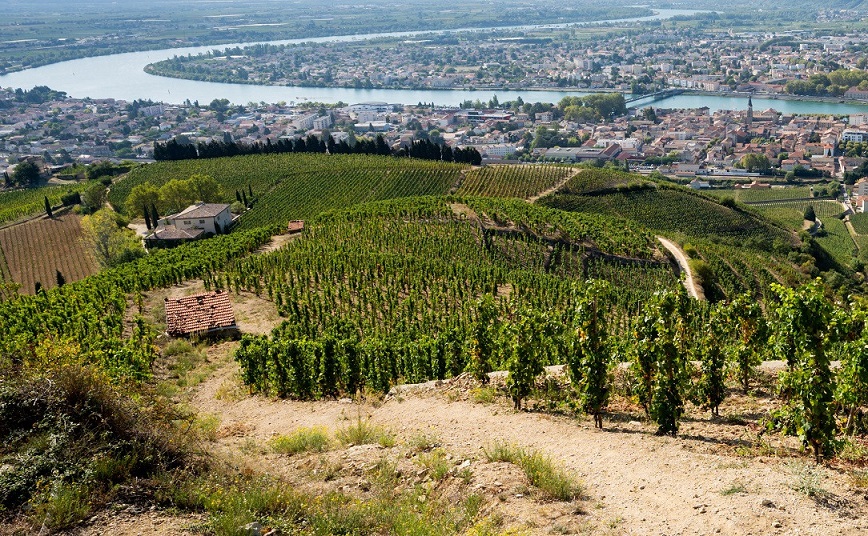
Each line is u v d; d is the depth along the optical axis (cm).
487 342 2864
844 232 15800
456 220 9438
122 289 6219
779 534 1232
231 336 4838
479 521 1422
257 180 14825
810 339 1730
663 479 1552
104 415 1684
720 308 2736
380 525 1448
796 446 1820
